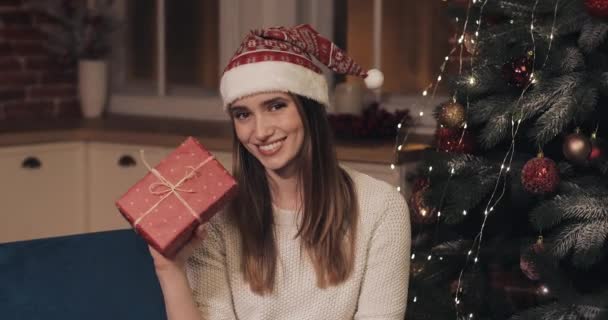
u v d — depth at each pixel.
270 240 1.86
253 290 1.85
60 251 2.09
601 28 2.32
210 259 1.85
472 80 2.55
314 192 1.85
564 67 2.39
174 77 4.19
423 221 2.66
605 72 2.34
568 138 2.36
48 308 2.00
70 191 3.74
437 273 2.66
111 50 4.21
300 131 1.82
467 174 2.58
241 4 3.96
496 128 2.45
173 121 4.03
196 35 4.11
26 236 3.64
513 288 2.61
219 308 1.83
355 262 1.88
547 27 2.43
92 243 2.13
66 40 4.09
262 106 1.79
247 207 1.86
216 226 1.86
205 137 3.51
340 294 1.86
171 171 1.71
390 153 3.16
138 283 2.11
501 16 2.65
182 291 1.73
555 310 2.33
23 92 4.03
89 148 3.74
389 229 1.90
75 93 4.22
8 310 1.97
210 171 1.71
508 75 2.49
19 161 3.59
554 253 2.33
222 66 4.05
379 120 3.46
